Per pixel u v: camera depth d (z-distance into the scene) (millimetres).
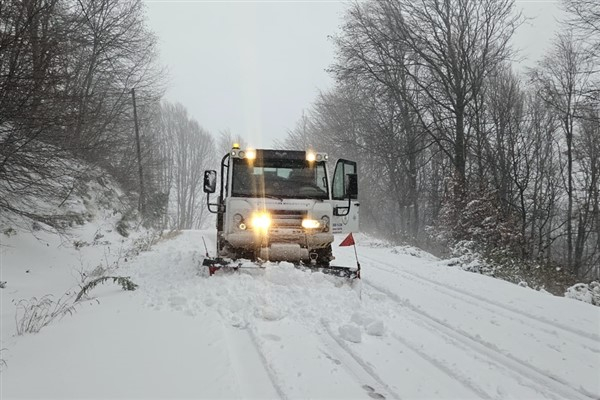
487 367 4629
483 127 26656
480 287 8680
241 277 7219
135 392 3506
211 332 5004
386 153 29016
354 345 4949
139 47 25266
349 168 8859
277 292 6723
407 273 10164
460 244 17328
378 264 11531
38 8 10227
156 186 34594
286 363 4309
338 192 8742
